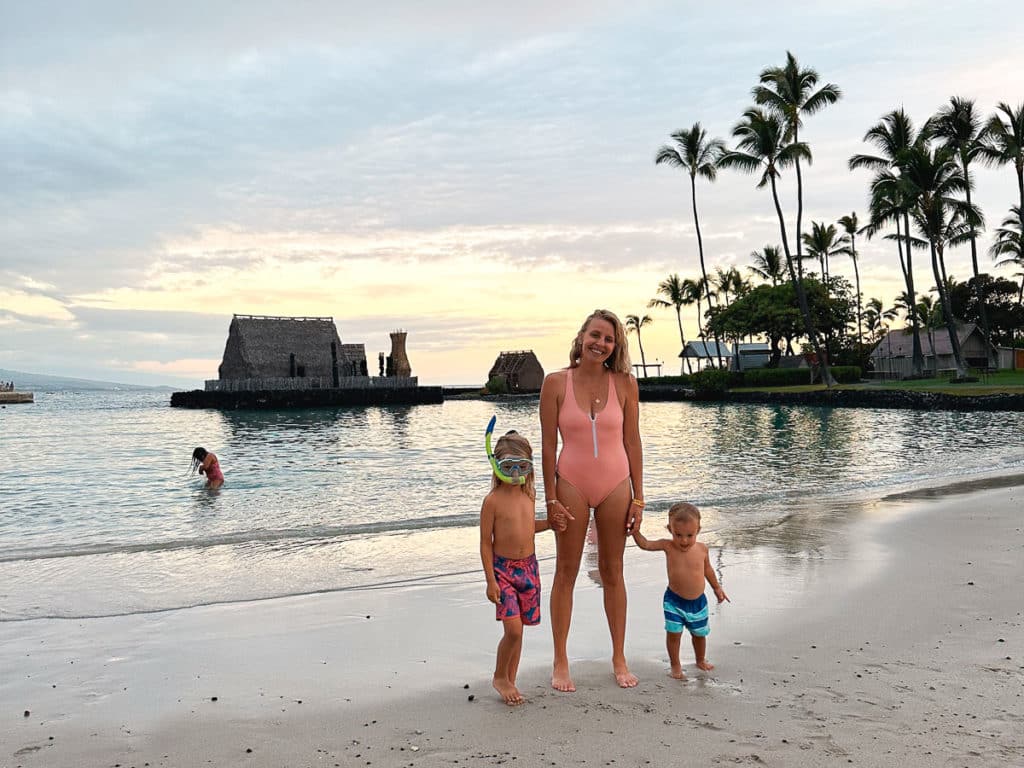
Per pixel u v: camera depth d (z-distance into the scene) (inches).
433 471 836.0
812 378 2696.9
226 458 1025.5
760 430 1294.3
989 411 1555.1
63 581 328.8
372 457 1029.2
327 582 321.1
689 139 2503.7
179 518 540.4
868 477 669.3
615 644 196.7
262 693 192.4
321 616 266.8
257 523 509.0
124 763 152.9
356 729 166.7
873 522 426.3
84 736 167.2
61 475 854.5
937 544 357.4
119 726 172.7
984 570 303.0
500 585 183.9
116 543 436.5
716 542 378.3
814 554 346.3
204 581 326.3
